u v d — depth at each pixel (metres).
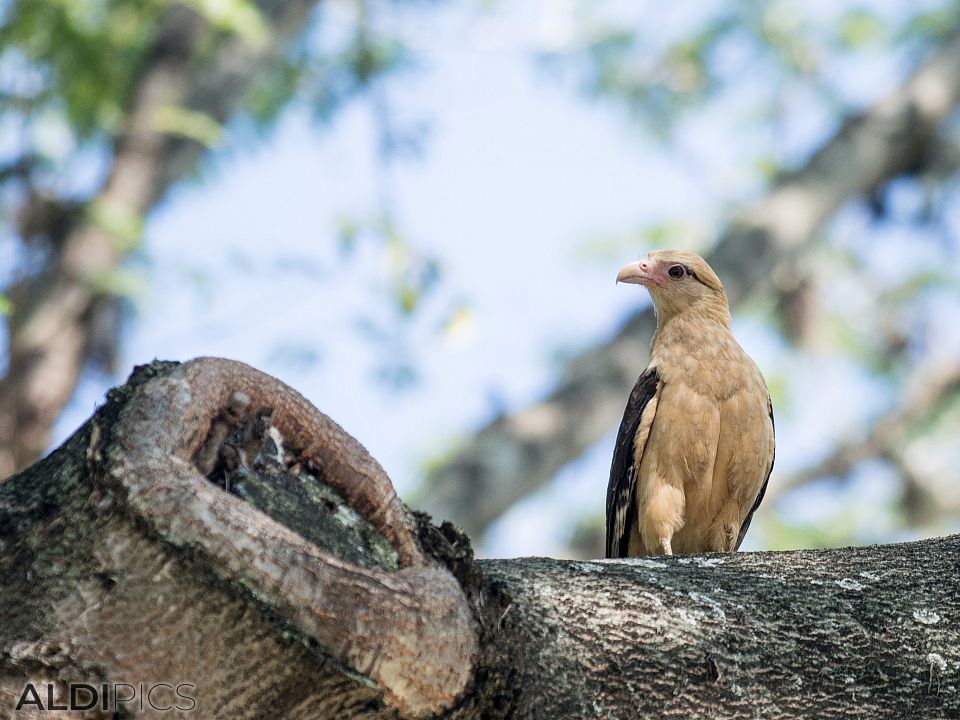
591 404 17.56
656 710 5.48
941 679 5.74
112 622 4.88
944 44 21.61
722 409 10.54
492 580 5.59
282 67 20.69
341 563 4.94
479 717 5.20
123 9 16.33
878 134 20.38
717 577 6.02
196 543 4.80
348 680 4.88
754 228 19.00
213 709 4.93
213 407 5.23
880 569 6.18
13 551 4.98
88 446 5.06
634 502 10.97
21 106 16.08
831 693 5.66
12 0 15.61
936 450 24.61
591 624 5.58
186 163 18.14
